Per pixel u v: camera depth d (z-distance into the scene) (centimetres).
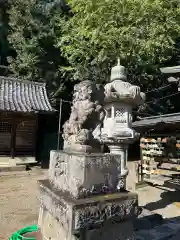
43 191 369
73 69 1572
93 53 1388
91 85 353
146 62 1384
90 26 1341
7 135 1423
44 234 370
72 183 312
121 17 1255
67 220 279
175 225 537
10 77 1619
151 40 1189
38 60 1658
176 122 809
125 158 530
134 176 1104
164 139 910
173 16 1255
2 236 512
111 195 320
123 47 1253
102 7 1245
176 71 851
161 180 955
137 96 498
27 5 1680
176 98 1872
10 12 1652
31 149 1489
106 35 1244
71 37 1468
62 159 350
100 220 294
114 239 315
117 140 506
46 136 1712
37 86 1609
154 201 818
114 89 505
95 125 370
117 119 521
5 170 1317
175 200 814
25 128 1483
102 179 324
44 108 1416
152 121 940
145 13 1216
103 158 327
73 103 372
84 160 306
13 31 1747
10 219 624
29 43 1648
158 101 1891
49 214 362
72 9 1541
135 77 1482
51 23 1716
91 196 310
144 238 454
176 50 1599
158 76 1583
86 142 349
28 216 652
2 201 794
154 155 980
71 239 285
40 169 1430
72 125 362
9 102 1339
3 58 1866
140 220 533
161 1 1251
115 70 544
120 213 314
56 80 1797
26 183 1079
